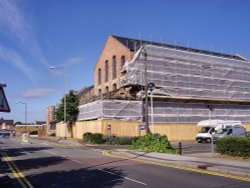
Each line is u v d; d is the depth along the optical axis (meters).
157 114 56.66
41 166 19.48
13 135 93.00
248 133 45.56
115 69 65.12
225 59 68.50
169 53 61.16
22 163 21.11
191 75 62.94
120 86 58.72
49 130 88.00
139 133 51.62
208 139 45.66
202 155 23.86
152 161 21.66
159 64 59.44
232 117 66.81
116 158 24.00
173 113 58.56
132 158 23.75
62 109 62.06
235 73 69.38
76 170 17.59
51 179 14.73
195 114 61.34
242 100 68.00
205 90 64.12
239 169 15.88
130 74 56.00
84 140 48.16
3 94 11.75
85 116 58.09
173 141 51.22
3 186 12.95
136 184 13.07
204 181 13.52
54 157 25.05
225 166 16.98
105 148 35.47
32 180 14.52
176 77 60.97
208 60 65.81
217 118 64.38
